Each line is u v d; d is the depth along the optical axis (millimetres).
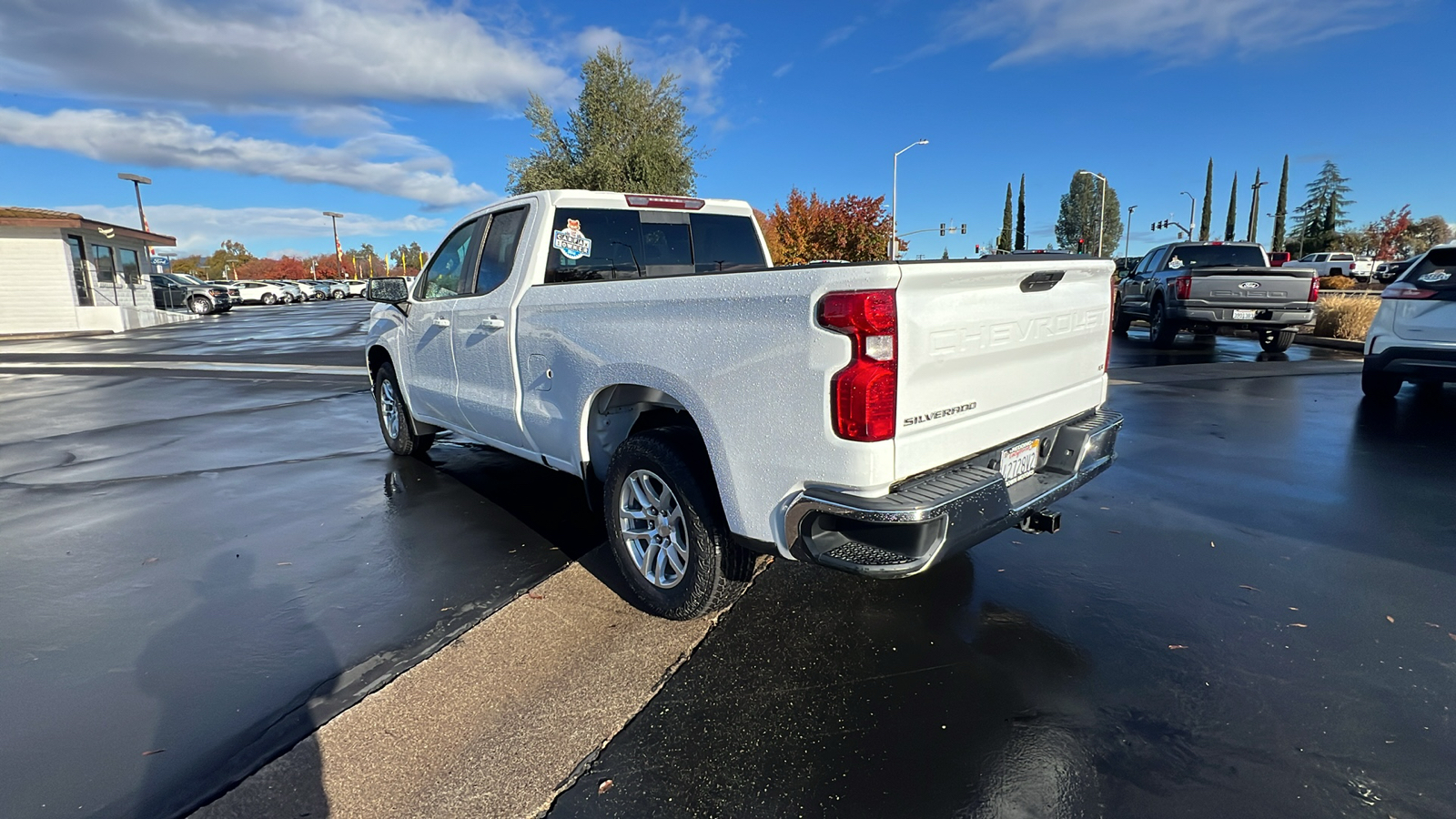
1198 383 9070
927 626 3156
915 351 2447
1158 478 5164
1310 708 2557
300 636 3174
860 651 2973
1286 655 2887
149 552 4160
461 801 2207
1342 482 5008
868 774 2283
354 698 2711
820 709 2604
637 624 3219
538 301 3756
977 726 2496
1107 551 3902
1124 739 2420
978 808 2137
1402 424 6723
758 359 2613
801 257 27656
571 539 4258
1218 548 3932
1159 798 2164
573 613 3332
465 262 4656
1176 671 2799
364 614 3363
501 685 2785
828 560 2506
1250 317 11656
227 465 6094
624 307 3188
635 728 2521
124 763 2369
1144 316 13992
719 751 2398
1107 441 3564
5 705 2688
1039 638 3045
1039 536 4129
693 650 3002
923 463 2570
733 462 2744
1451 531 4133
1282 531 4160
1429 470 5262
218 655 3023
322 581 3727
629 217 4398
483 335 4277
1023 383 3064
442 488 5320
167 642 3133
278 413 8461
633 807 2170
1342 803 2131
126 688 2793
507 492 5180
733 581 3037
